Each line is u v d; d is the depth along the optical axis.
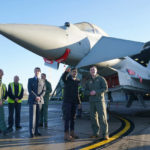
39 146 3.55
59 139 4.14
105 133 4.05
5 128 4.80
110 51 5.83
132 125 5.99
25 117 8.93
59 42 5.43
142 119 7.63
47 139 4.15
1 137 4.45
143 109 13.62
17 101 5.86
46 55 5.53
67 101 4.30
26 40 4.97
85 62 5.93
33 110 4.59
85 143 3.74
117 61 7.08
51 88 6.30
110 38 6.23
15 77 5.89
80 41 5.92
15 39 4.90
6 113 11.80
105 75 7.32
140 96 9.30
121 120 7.32
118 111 11.90
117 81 7.18
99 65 6.60
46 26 5.53
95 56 5.92
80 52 5.91
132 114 9.88
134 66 8.18
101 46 6.09
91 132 4.92
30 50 5.38
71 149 3.30
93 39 6.39
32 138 4.29
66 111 4.26
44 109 6.04
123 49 5.68
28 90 4.71
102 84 4.28
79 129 5.39
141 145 3.51
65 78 4.39
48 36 5.25
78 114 8.57
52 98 24.48
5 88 5.20
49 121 7.38
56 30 5.58
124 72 7.27
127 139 4.01
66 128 4.16
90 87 4.41
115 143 3.69
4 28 4.68
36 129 4.60
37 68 4.87
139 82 8.16
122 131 4.96
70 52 5.70
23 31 4.89
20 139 4.20
